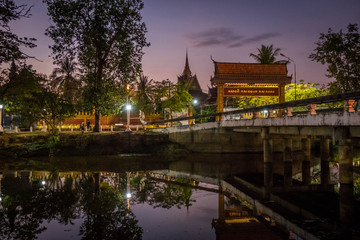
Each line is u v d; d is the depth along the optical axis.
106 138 31.36
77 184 14.96
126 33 31.48
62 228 8.16
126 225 8.48
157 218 9.21
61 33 29.92
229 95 32.88
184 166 23.84
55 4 29.25
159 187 14.77
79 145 30.00
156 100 54.09
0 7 14.33
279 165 24.33
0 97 22.83
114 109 34.03
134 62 32.88
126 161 26.09
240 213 10.06
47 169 20.73
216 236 7.61
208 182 16.66
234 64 33.16
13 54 15.38
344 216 9.59
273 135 25.16
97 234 7.71
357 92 11.16
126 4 31.34
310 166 23.97
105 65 32.50
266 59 50.41
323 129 16.81
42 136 30.38
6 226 8.39
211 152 32.56
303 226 8.59
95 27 30.78
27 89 26.77
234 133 32.59
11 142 29.05
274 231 8.22
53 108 30.77
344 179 12.50
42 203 10.98
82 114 50.84
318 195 13.13
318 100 13.83
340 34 26.94
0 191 13.12
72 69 42.62
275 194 13.38
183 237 7.51
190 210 10.27
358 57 25.98
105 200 11.55
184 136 34.19
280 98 33.47
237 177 18.50
